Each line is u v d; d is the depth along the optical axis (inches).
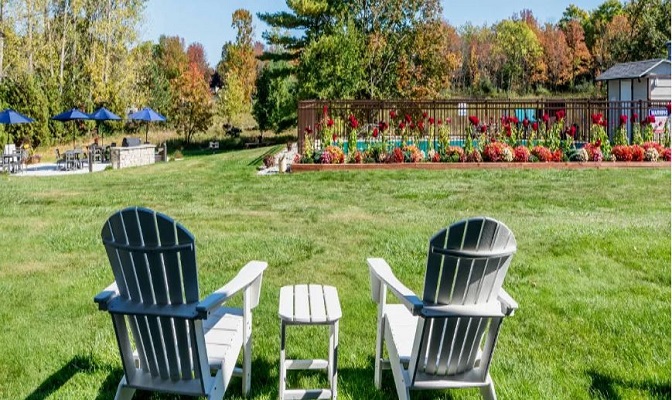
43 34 1080.8
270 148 814.5
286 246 229.0
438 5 1072.2
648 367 121.2
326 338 139.1
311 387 116.0
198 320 92.2
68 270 198.4
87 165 730.8
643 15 1374.3
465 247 91.4
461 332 96.7
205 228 266.8
